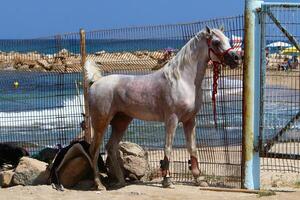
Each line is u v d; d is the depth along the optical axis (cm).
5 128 1430
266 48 1065
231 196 1041
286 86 1057
